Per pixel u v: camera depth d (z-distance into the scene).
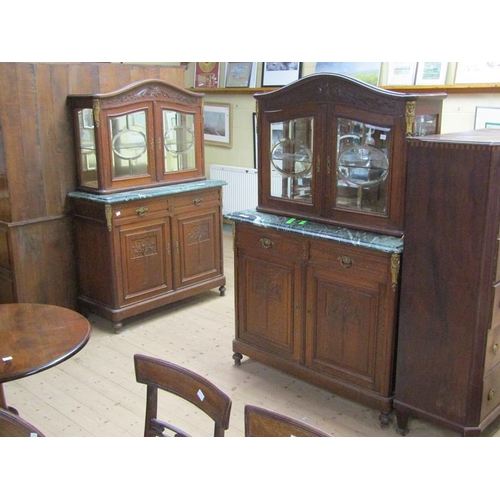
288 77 5.45
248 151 6.11
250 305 3.23
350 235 2.71
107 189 3.76
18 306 2.54
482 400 2.45
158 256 4.02
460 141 2.23
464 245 2.30
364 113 2.63
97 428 2.75
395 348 2.64
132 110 3.78
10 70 3.50
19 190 3.67
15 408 2.91
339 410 2.91
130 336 3.82
